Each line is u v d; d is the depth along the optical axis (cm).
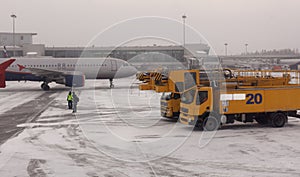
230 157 1094
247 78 1669
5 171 966
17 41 10175
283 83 1711
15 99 3020
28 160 1074
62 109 2336
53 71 3816
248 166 998
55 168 991
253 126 1642
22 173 948
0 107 2458
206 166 1002
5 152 1173
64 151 1184
